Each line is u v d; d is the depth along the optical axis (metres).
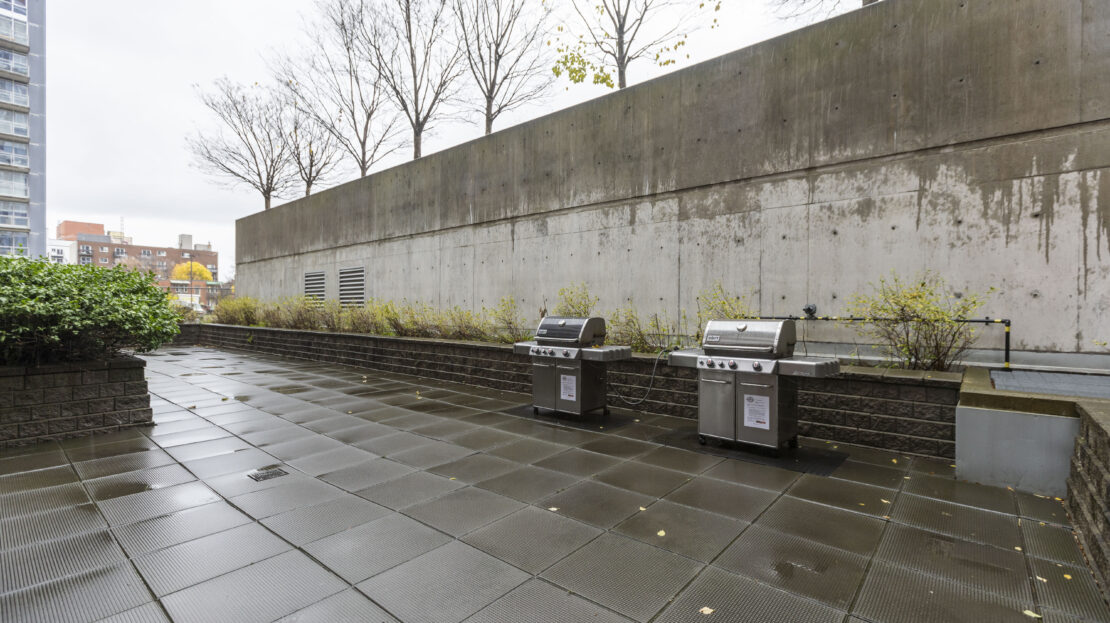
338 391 8.35
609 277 8.47
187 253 101.69
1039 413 3.81
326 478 4.25
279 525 3.33
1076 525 3.20
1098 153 4.88
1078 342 4.96
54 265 5.78
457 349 9.13
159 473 4.34
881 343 5.89
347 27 17.64
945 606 2.43
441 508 3.62
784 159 6.68
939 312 5.30
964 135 5.50
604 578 2.69
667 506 3.66
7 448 5.04
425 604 2.45
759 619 2.33
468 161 10.88
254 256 18.77
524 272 9.77
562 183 9.14
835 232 6.32
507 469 4.48
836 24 6.29
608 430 5.84
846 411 5.20
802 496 3.83
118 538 3.13
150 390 8.42
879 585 2.61
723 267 7.22
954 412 4.62
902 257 5.87
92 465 4.55
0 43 44.59
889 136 5.93
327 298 15.09
